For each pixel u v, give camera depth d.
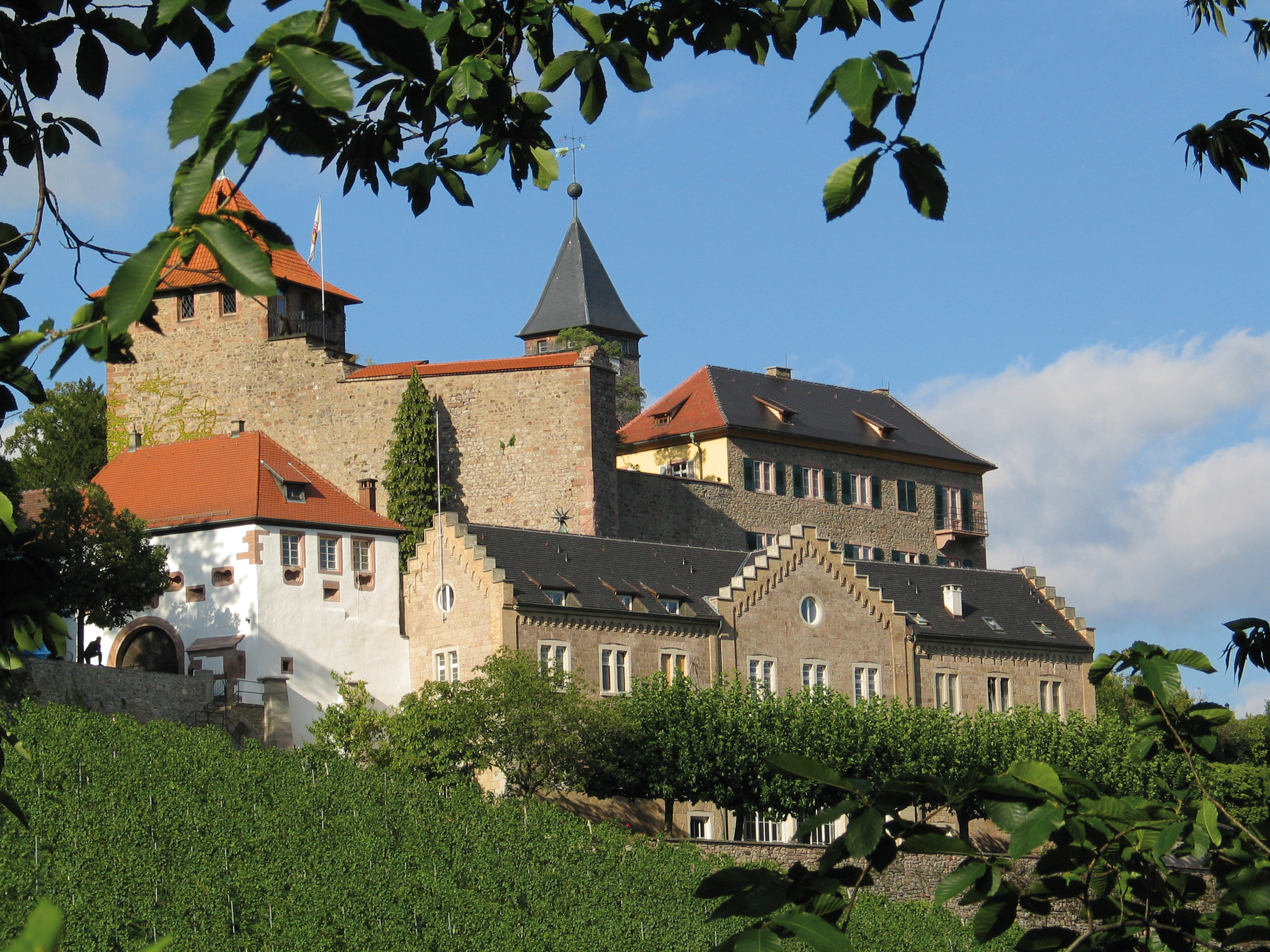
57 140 9.13
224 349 81.06
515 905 49.97
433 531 69.00
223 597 64.94
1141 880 9.41
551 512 77.38
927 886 57.09
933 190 7.39
